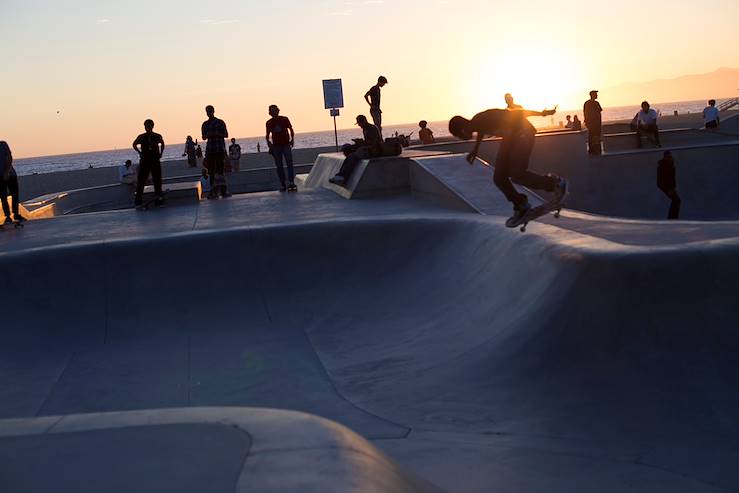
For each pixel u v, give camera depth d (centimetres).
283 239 1015
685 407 531
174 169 3089
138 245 981
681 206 1819
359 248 1019
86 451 308
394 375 698
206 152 1528
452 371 673
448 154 1451
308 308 927
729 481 443
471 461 486
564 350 626
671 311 592
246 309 929
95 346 851
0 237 1198
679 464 468
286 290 962
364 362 751
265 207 1348
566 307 655
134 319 907
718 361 557
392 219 1046
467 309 822
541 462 481
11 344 838
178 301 935
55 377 763
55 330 877
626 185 1817
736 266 600
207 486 267
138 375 759
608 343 602
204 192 2059
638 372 569
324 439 302
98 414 353
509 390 609
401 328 838
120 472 286
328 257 1008
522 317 701
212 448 300
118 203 2434
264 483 264
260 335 861
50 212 1873
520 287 759
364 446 310
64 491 274
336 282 975
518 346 664
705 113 2583
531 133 739
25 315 886
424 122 2314
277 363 768
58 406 686
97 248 970
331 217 1174
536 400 582
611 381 573
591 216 995
